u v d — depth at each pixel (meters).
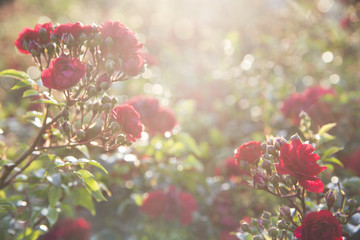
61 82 0.63
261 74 1.54
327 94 1.00
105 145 0.69
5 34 2.23
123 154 0.95
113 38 0.65
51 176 0.71
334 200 0.64
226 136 1.36
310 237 0.59
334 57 1.59
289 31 1.76
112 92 1.25
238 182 1.01
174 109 1.15
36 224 0.80
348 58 1.62
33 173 0.80
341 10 1.85
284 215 0.63
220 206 1.04
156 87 1.32
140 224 1.03
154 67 1.54
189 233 1.01
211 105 1.56
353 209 0.67
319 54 1.57
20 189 0.81
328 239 0.59
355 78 1.48
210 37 1.86
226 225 1.02
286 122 1.12
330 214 0.59
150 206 0.97
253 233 0.67
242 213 1.02
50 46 0.67
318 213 0.59
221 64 1.61
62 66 0.63
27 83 0.70
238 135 1.37
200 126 1.37
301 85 1.46
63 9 2.69
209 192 1.05
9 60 1.92
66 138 0.71
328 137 0.78
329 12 1.86
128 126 0.65
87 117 0.81
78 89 0.68
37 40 0.69
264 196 0.96
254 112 1.38
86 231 1.03
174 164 0.96
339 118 1.05
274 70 1.58
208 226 1.00
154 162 0.99
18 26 2.39
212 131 1.29
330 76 1.45
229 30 2.06
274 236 0.63
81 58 0.70
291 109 1.00
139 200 0.96
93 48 0.68
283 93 1.31
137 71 0.67
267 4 2.12
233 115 1.45
